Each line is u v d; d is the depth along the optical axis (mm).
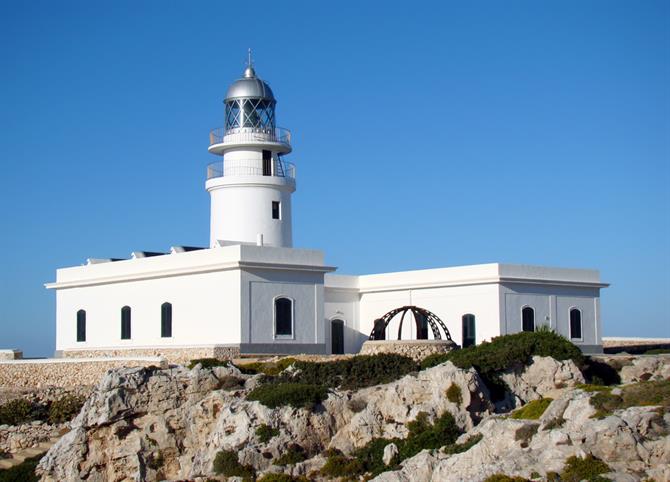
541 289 67562
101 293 63812
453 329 66812
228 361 51469
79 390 53688
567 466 34875
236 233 64500
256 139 65188
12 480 47812
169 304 59438
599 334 71625
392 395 45250
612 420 35656
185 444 47844
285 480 42125
